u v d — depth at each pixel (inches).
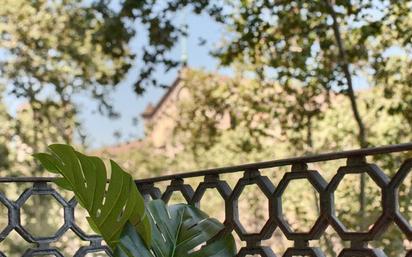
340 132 296.8
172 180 115.7
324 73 270.8
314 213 283.1
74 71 361.4
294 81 284.4
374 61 272.5
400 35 266.2
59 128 369.4
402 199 251.0
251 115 306.3
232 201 102.5
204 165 355.9
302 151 299.9
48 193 117.3
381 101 281.4
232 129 310.8
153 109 404.5
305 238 91.7
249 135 317.1
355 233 85.1
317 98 293.0
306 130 300.0
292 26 268.5
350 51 271.4
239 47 282.2
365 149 83.4
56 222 339.3
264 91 297.4
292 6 268.2
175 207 103.3
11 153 358.6
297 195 289.1
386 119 285.4
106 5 295.6
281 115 293.4
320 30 267.6
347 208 266.2
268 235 97.3
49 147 90.7
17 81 359.3
